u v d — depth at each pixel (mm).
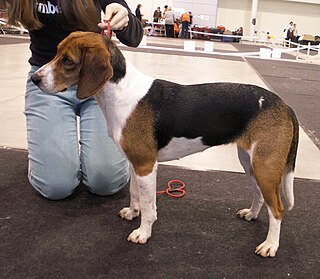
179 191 3463
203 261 2486
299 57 18766
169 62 12094
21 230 2697
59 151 3012
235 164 4219
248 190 3559
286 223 3008
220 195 3436
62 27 2959
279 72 11641
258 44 29266
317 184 3752
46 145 3012
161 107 2455
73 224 2826
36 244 2549
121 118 2443
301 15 31250
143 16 28234
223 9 31281
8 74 8039
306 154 4555
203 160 4277
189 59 13477
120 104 2422
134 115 2430
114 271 2340
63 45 2342
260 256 2570
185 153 2639
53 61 2367
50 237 2639
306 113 6414
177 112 2457
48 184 3037
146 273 2338
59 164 3008
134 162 2508
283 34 29172
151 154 2480
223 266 2449
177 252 2564
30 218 2863
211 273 2377
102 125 3125
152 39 24234
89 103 3180
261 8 31375
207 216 3059
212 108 2461
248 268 2445
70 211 3010
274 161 2412
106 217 2955
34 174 3102
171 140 2525
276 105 2445
